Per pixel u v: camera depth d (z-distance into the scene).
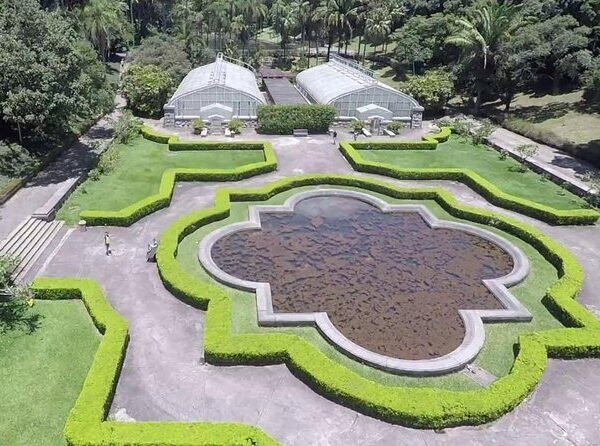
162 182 36.16
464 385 19.58
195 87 51.44
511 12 58.19
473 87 61.66
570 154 46.97
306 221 33.09
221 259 27.78
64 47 34.78
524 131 52.88
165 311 23.03
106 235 27.39
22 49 32.38
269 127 50.12
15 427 16.84
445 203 35.38
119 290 24.41
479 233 31.62
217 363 19.94
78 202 33.56
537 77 59.16
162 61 65.75
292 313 23.09
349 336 22.11
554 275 27.59
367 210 35.28
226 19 84.56
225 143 46.00
